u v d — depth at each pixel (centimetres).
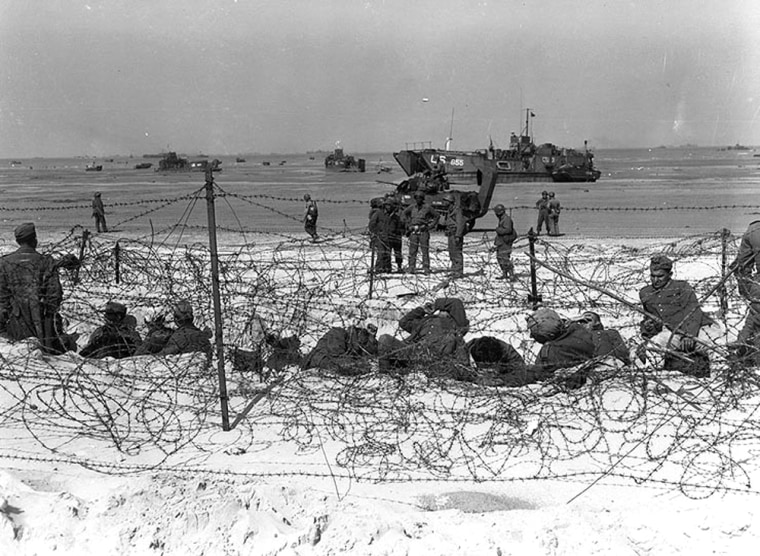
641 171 9800
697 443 563
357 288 1115
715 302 897
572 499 499
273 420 648
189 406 673
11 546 428
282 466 561
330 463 567
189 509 445
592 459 560
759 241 799
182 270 1068
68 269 1055
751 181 6259
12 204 4553
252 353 777
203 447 599
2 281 844
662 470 534
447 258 1947
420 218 1659
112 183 7894
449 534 433
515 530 432
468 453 578
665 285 746
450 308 812
